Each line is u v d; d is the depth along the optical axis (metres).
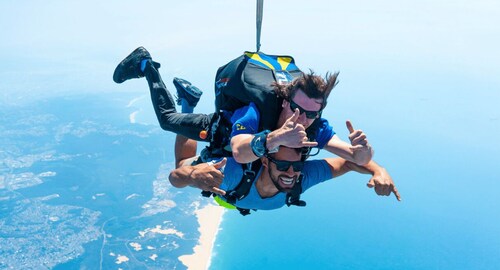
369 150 3.99
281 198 4.41
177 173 4.16
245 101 4.02
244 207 4.50
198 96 5.08
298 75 4.20
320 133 4.32
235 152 3.73
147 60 5.28
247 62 4.16
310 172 4.59
